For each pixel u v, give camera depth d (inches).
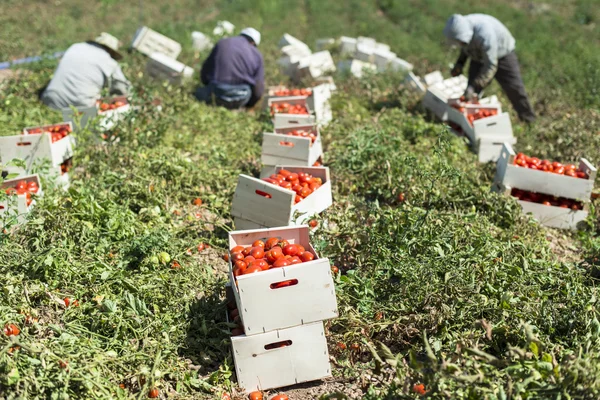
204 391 168.2
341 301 196.4
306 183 248.4
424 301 189.2
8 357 151.9
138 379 161.9
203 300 195.9
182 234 249.0
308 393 172.6
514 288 201.9
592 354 159.3
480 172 323.6
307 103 406.3
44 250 204.7
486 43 391.5
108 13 787.4
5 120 354.9
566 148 368.8
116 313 182.7
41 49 560.1
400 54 661.3
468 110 393.7
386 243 226.2
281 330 167.9
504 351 176.9
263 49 631.8
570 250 268.7
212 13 862.5
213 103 433.7
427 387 144.4
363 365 170.9
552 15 917.8
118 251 224.8
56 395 148.2
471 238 232.8
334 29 769.6
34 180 259.3
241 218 240.8
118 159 306.5
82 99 384.5
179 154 315.0
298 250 183.2
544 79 554.6
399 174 299.6
